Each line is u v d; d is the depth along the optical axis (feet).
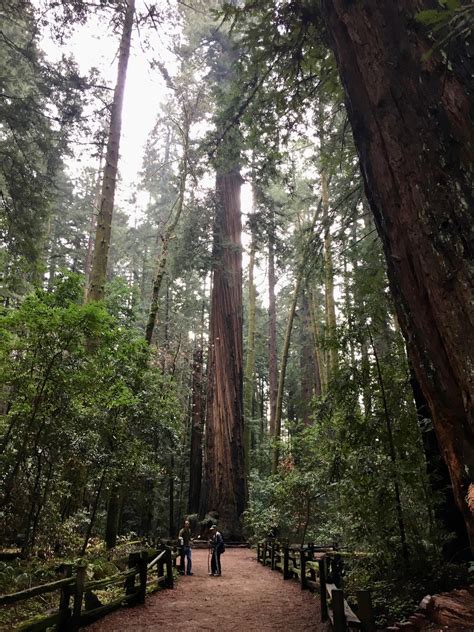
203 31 62.28
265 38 23.54
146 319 78.02
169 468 61.46
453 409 11.44
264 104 27.68
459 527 20.66
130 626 19.30
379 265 28.09
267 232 60.70
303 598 25.31
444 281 11.62
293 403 99.60
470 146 12.00
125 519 69.46
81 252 85.76
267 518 50.72
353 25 15.71
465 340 10.96
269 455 80.89
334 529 39.78
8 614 18.22
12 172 41.60
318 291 79.41
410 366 23.73
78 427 27.27
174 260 62.59
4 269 33.88
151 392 35.17
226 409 62.08
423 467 21.49
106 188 40.14
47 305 23.88
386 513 21.53
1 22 45.50
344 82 16.34
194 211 63.16
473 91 12.51
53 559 26.32
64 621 16.55
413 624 13.02
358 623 14.01
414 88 13.53
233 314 65.31
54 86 39.45
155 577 29.84
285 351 65.62
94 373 25.49
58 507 29.68
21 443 23.91
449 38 8.92
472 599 13.10
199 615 21.54
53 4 35.42
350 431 24.72
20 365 23.08
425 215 12.42
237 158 32.22
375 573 22.48
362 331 26.81
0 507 22.15
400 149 13.47
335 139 31.14
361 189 31.73
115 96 42.24
